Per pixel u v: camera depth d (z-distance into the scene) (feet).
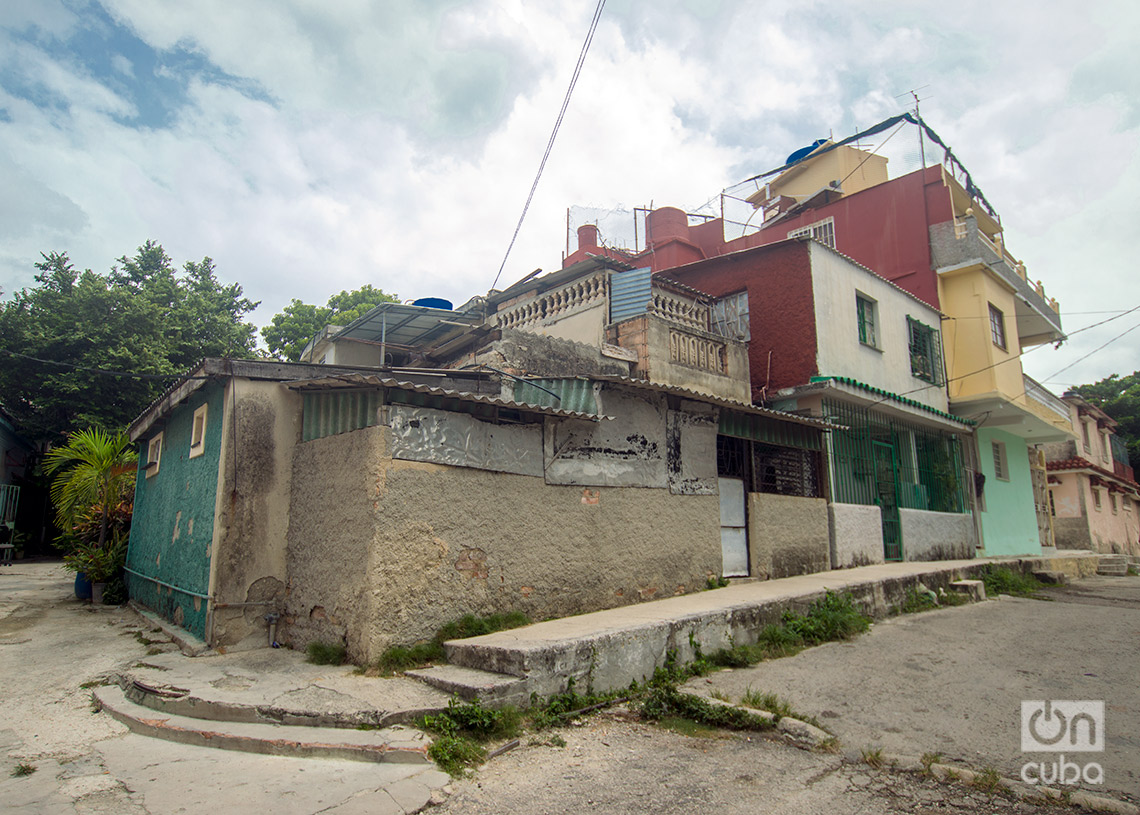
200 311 76.48
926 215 51.75
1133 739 15.37
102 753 14.82
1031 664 21.95
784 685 20.13
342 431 21.85
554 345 31.27
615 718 17.88
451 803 12.86
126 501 39.78
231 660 20.61
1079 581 51.85
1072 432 63.52
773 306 41.47
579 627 21.24
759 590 29.25
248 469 22.98
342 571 20.51
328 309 93.15
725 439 33.65
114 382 66.64
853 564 38.78
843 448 40.37
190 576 24.84
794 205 66.69
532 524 23.79
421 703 16.48
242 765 14.14
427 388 20.74
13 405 68.74
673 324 35.63
